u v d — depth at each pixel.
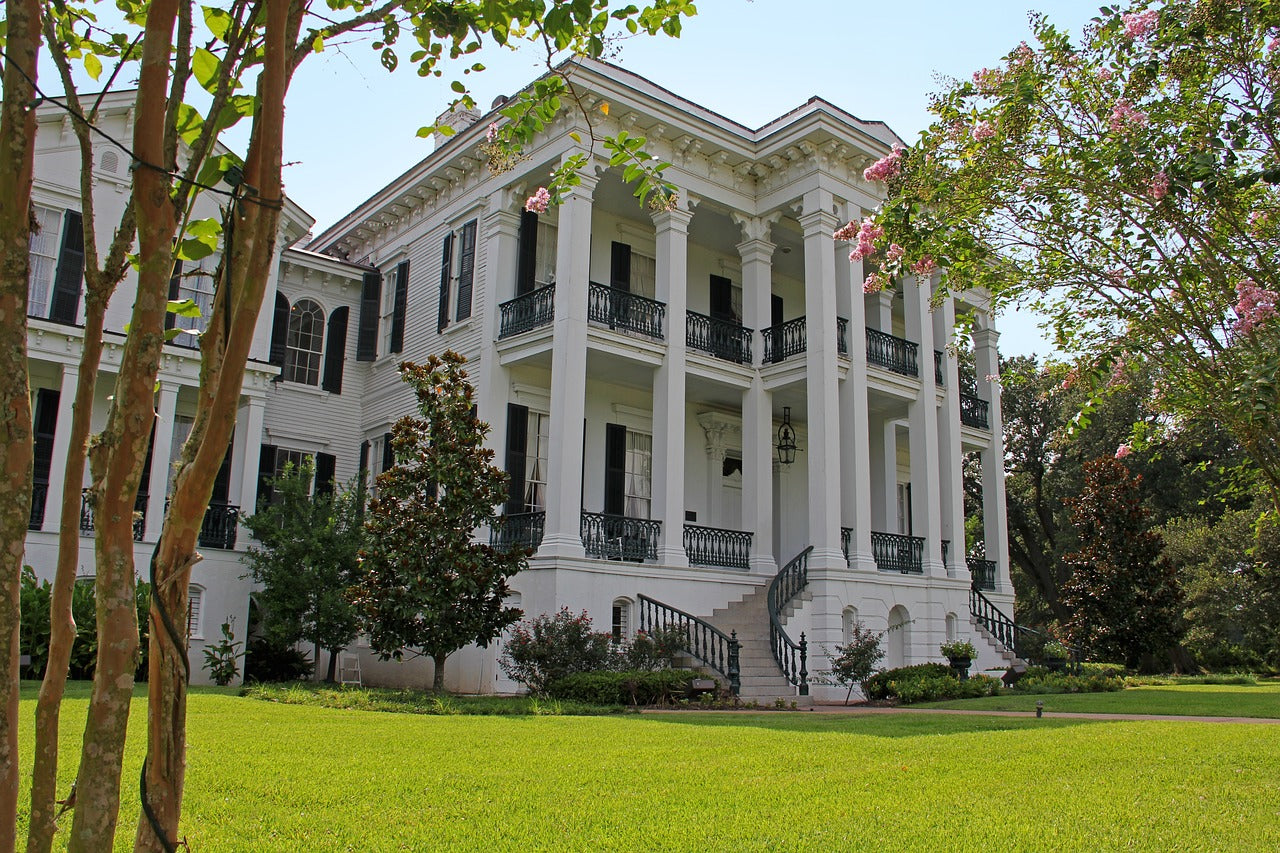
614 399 20.36
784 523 22.53
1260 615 27.08
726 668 15.74
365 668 19.17
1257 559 27.30
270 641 17.53
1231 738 9.20
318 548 17.17
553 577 15.66
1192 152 6.31
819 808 5.63
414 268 21.94
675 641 14.80
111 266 2.60
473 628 13.70
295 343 22.09
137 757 6.71
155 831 2.43
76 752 6.98
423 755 7.33
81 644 15.30
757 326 20.05
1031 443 38.56
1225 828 5.25
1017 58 7.11
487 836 4.83
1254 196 6.49
